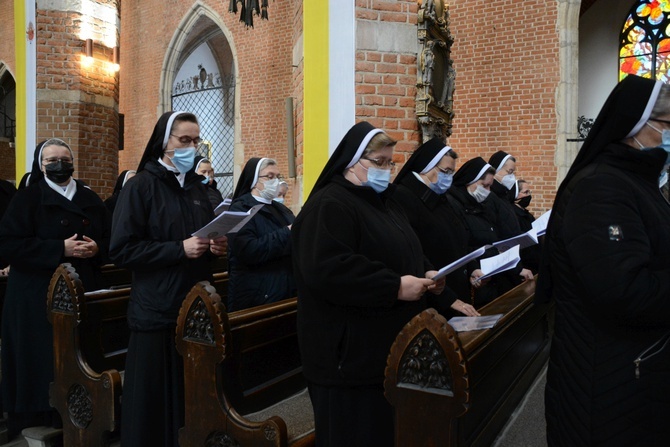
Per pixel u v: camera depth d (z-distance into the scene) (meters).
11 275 3.62
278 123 13.91
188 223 2.94
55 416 3.54
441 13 5.14
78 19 7.91
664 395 1.66
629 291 1.58
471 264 4.06
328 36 4.84
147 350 2.76
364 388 2.14
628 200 1.68
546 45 10.13
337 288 2.04
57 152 3.64
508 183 5.64
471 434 2.58
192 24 15.75
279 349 3.10
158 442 2.76
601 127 1.80
